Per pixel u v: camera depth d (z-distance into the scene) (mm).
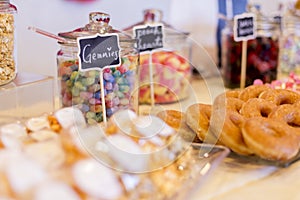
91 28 916
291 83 1146
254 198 763
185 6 1679
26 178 610
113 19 1548
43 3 1380
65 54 933
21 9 1329
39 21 1382
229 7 1556
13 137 708
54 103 1023
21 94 961
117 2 1547
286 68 1458
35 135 718
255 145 828
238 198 761
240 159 874
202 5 1695
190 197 715
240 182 807
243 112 928
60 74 944
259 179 821
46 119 792
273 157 827
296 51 1457
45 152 646
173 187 713
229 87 1352
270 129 854
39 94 993
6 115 933
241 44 1318
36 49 1388
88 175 634
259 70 1318
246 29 1287
